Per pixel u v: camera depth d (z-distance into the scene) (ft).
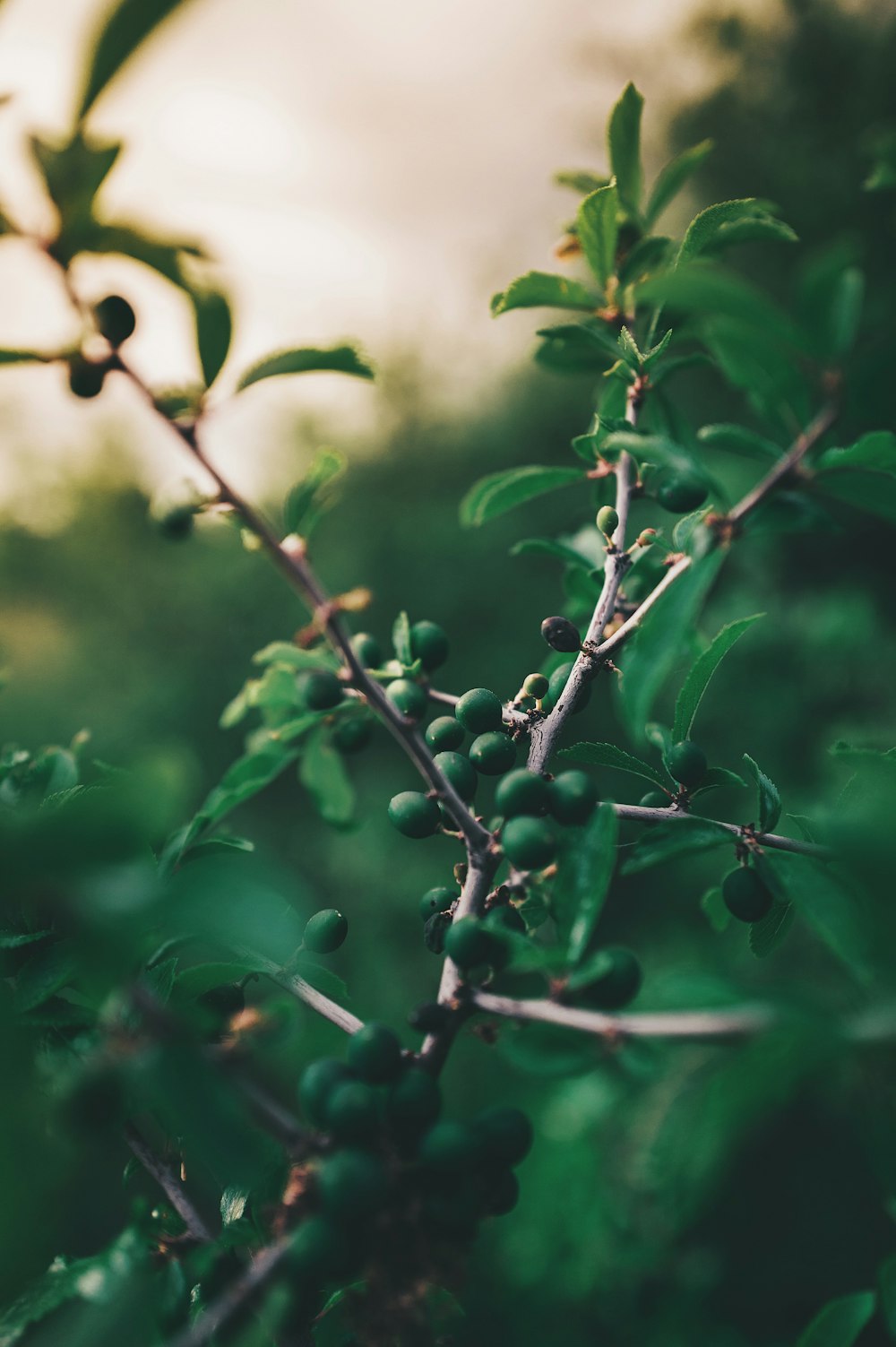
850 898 0.75
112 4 0.65
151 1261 0.78
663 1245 2.88
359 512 6.21
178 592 6.44
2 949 0.76
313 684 0.87
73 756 0.98
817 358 0.76
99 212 0.70
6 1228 0.65
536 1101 3.67
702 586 0.77
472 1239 0.71
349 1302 0.70
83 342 0.73
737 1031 0.65
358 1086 0.69
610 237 0.94
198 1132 0.67
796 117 4.94
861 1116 0.72
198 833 0.90
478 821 0.82
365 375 0.78
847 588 4.43
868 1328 2.19
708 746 4.46
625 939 4.65
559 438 5.98
